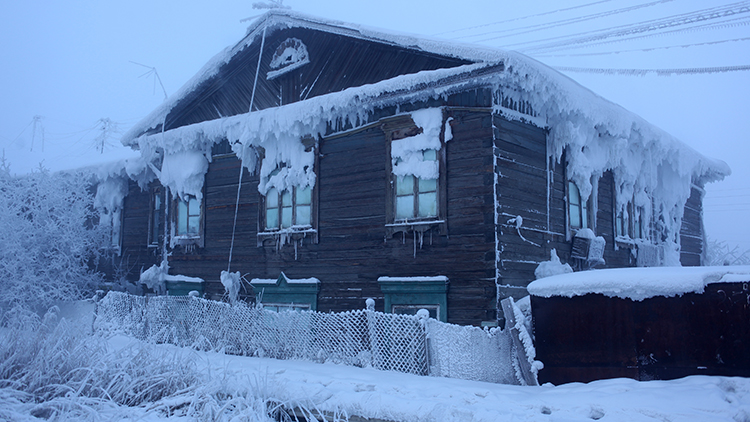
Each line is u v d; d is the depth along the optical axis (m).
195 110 14.91
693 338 6.37
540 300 7.53
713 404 5.16
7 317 13.70
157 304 11.70
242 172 13.03
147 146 14.50
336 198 11.45
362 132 11.21
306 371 7.98
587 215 12.16
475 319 9.41
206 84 14.29
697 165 16.30
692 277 6.39
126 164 15.60
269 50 13.53
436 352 7.75
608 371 6.86
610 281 6.89
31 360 7.46
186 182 13.84
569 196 11.58
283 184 12.17
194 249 14.02
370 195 10.96
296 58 12.89
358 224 11.05
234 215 13.30
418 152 10.34
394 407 6.05
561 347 7.26
